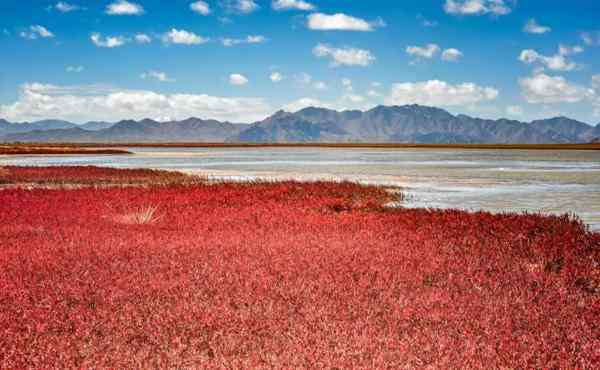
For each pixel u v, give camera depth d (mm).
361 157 94188
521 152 131875
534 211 22625
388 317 7621
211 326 7215
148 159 84812
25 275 9797
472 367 6008
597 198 27391
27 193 25922
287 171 51844
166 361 6121
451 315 7797
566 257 12203
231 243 13156
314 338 6723
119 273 9938
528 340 6824
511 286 9602
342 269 10492
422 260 11648
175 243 13109
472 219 17812
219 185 31156
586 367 6129
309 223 16984
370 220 17859
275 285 9148
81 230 15195
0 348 6441
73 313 7633
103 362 6055
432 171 51094
